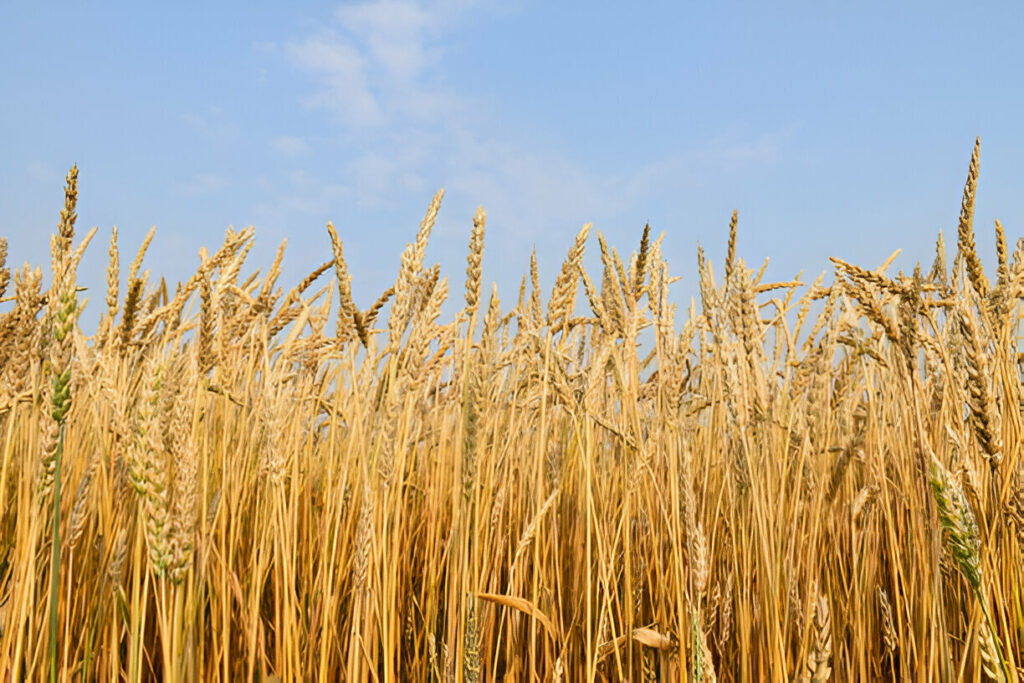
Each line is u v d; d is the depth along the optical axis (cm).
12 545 260
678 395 268
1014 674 184
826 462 260
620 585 297
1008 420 226
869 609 279
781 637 225
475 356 247
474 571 243
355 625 207
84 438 267
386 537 220
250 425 281
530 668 266
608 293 280
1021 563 231
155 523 141
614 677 281
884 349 283
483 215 246
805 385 248
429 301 223
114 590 188
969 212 223
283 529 213
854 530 267
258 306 279
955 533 152
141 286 219
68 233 168
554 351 261
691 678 234
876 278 215
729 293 238
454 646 240
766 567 228
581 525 287
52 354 166
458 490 249
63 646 204
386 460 220
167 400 173
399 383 220
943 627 229
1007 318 235
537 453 263
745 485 244
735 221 238
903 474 289
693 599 243
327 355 296
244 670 233
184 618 183
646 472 288
